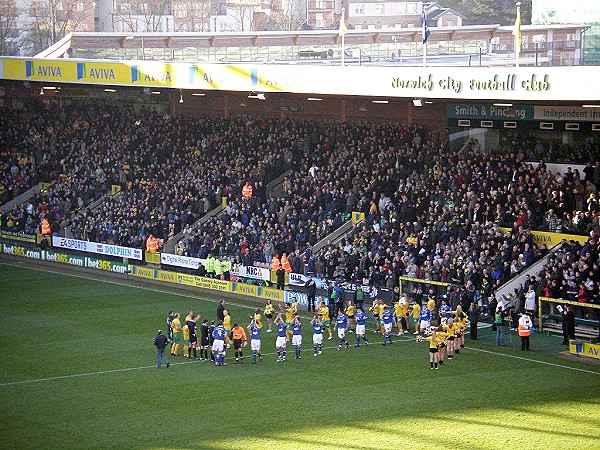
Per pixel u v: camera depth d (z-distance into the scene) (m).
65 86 92.25
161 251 77.00
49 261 82.56
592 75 56.06
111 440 38.12
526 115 71.38
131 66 80.56
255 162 82.81
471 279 58.78
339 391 45.06
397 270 62.03
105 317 61.56
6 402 43.44
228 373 48.53
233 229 74.19
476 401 43.22
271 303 60.91
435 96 63.72
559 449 36.88
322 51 98.00
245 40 97.56
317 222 72.69
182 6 155.25
